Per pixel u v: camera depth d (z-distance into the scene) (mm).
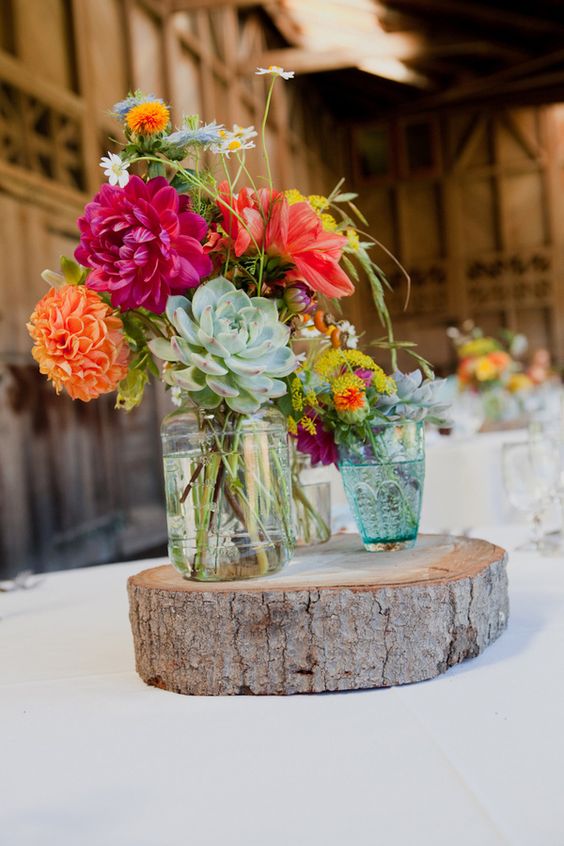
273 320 1008
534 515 1726
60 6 5645
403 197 12992
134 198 973
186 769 792
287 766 781
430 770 751
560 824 646
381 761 776
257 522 1066
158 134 1015
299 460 1320
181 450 1072
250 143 1036
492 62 10719
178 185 1044
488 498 3484
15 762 840
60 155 5523
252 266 1050
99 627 1362
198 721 914
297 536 1336
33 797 758
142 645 1053
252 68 9336
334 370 1163
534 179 12664
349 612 979
